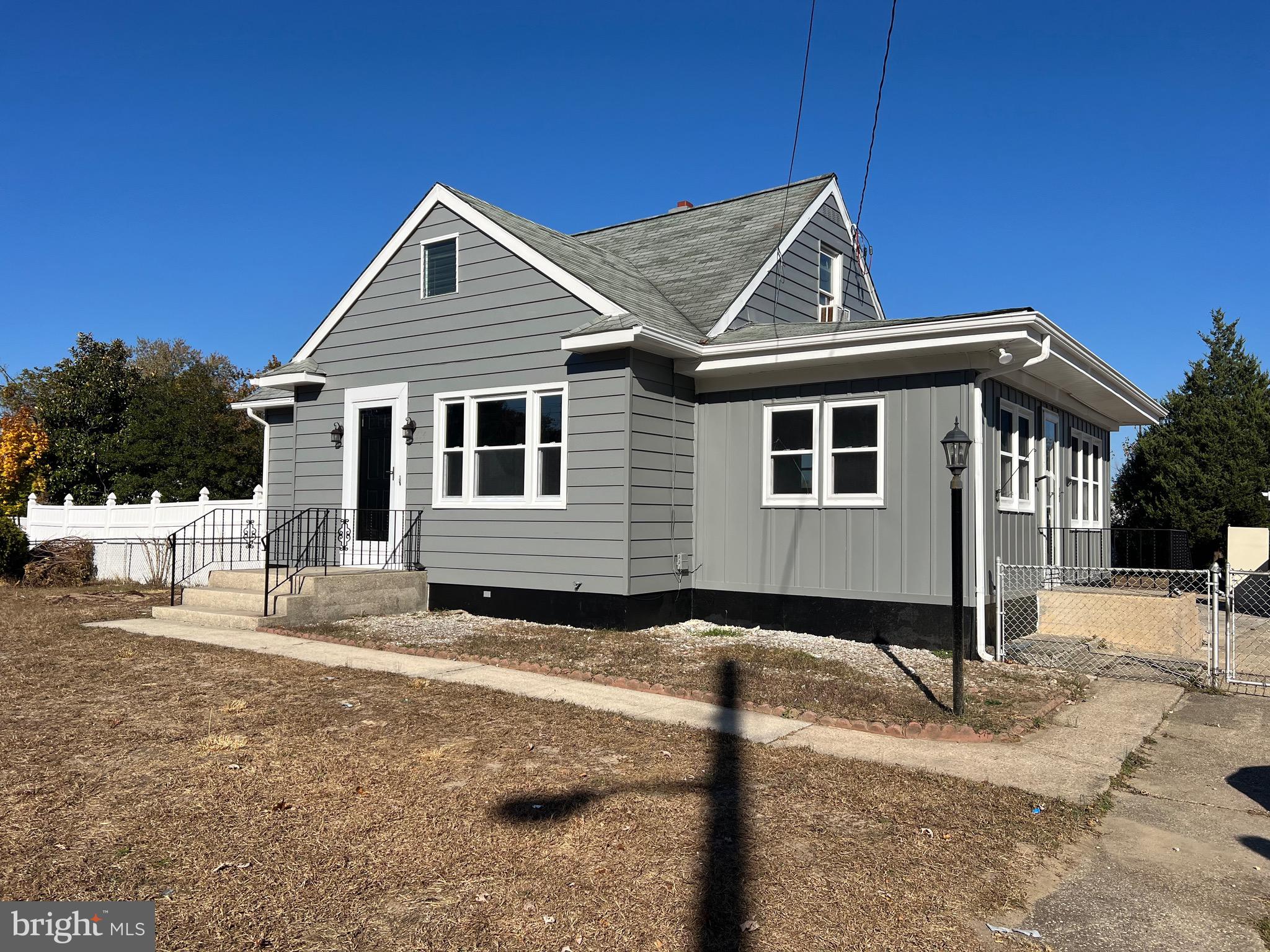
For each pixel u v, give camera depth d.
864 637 10.10
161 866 3.91
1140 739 6.34
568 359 11.09
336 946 3.27
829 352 9.94
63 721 6.26
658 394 11.00
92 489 27.22
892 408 10.02
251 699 6.98
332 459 13.65
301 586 11.09
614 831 4.36
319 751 5.59
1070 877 4.06
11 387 31.48
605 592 10.59
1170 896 3.88
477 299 12.06
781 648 9.31
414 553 12.53
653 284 13.72
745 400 11.23
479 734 6.02
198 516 16.48
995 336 8.78
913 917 3.60
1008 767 5.60
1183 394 20.81
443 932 3.38
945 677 8.25
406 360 12.81
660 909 3.59
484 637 9.85
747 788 5.05
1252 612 14.82
